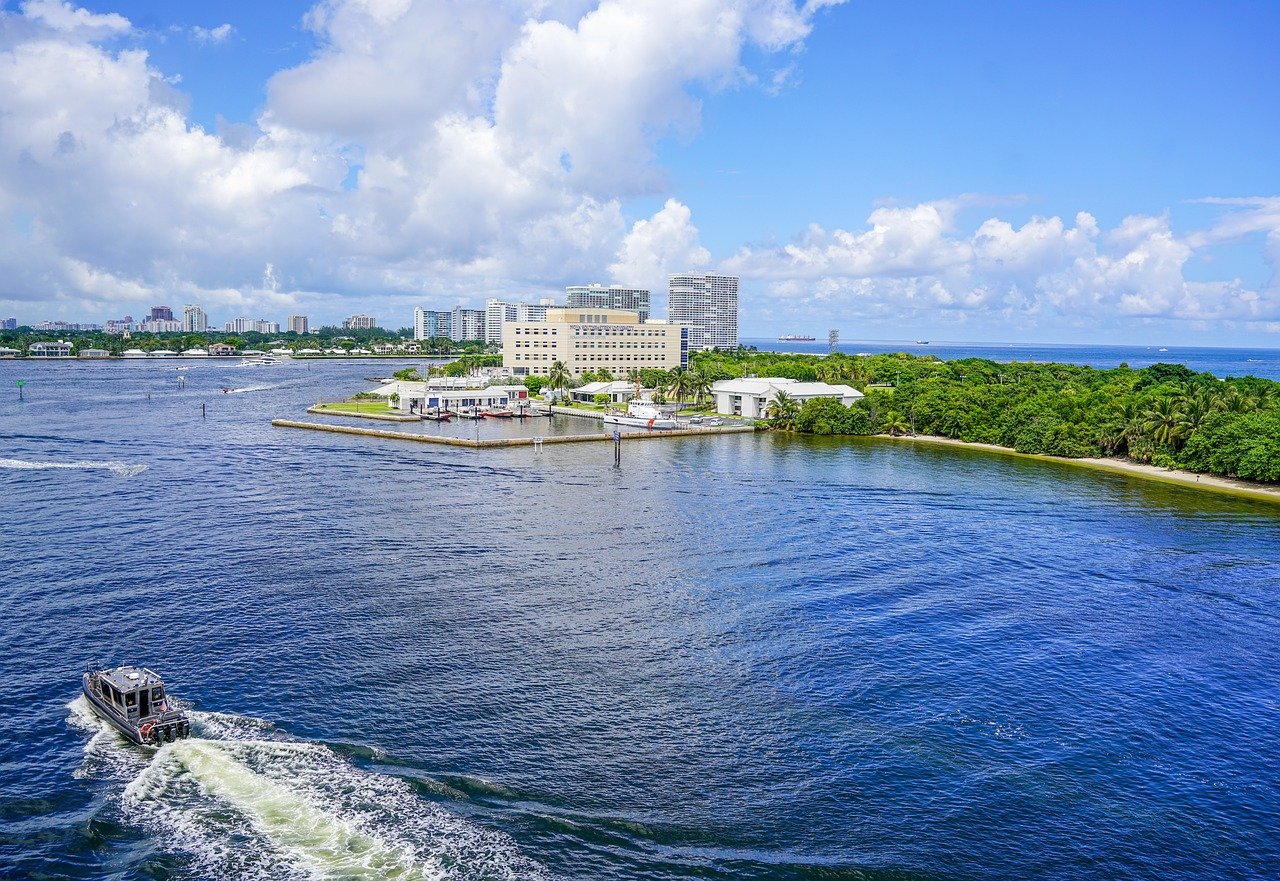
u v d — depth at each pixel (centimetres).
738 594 8931
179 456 17200
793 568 9900
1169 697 6744
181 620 7788
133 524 11244
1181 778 5622
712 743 5878
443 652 7219
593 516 12425
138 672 6072
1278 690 6906
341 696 6394
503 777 5412
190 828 4878
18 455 16888
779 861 4738
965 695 6694
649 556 10281
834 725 6169
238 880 4472
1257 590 9369
